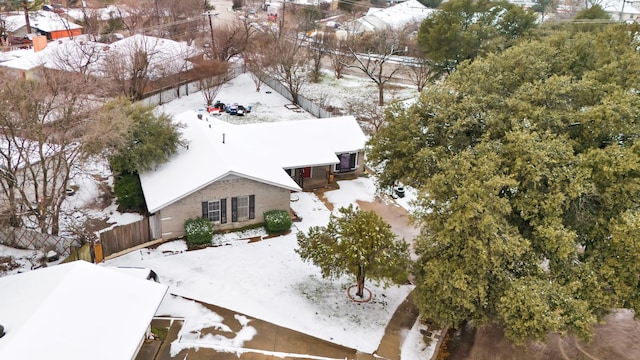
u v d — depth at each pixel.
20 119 21.30
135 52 43.00
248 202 25.28
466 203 16.17
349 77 60.12
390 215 28.30
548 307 15.20
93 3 73.00
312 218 27.17
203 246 23.83
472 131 21.22
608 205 17.05
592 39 28.98
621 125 17.94
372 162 27.08
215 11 88.88
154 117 26.89
